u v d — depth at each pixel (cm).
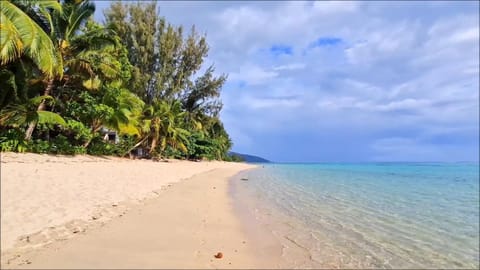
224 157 8131
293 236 977
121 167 2147
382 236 1025
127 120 2522
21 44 1405
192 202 1429
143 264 638
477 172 6197
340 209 1503
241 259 736
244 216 1234
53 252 664
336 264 748
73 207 973
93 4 2106
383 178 4038
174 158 4806
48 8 1959
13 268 574
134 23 4322
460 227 1209
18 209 842
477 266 773
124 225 918
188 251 748
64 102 2277
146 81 4144
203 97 5316
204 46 4878
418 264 778
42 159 1706
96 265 613
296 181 3192
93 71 2131
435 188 2881
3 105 1759
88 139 2402
